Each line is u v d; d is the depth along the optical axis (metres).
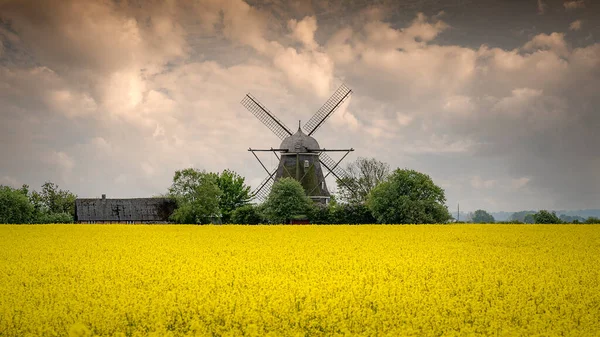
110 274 19.97
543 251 26.14
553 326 13.87
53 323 14.19
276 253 25.69
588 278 19.08
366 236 34.28
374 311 15.66
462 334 13.50
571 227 41.19
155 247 28.28
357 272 20.25
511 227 41.47
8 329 13.80
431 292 17.03
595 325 13.84
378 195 59.53
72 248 27.80
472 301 15.70
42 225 45.88
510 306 15.43
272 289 17.33
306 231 38.72
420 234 35.41
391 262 22.47
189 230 40.03
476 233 35.88
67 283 18.55
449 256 24.22
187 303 15.90
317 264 22.17
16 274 20.19
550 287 17.52
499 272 20.19
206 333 13.80
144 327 14.18
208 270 20.66
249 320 14.35
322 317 14.67
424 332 13.66
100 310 15.15
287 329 14.16
